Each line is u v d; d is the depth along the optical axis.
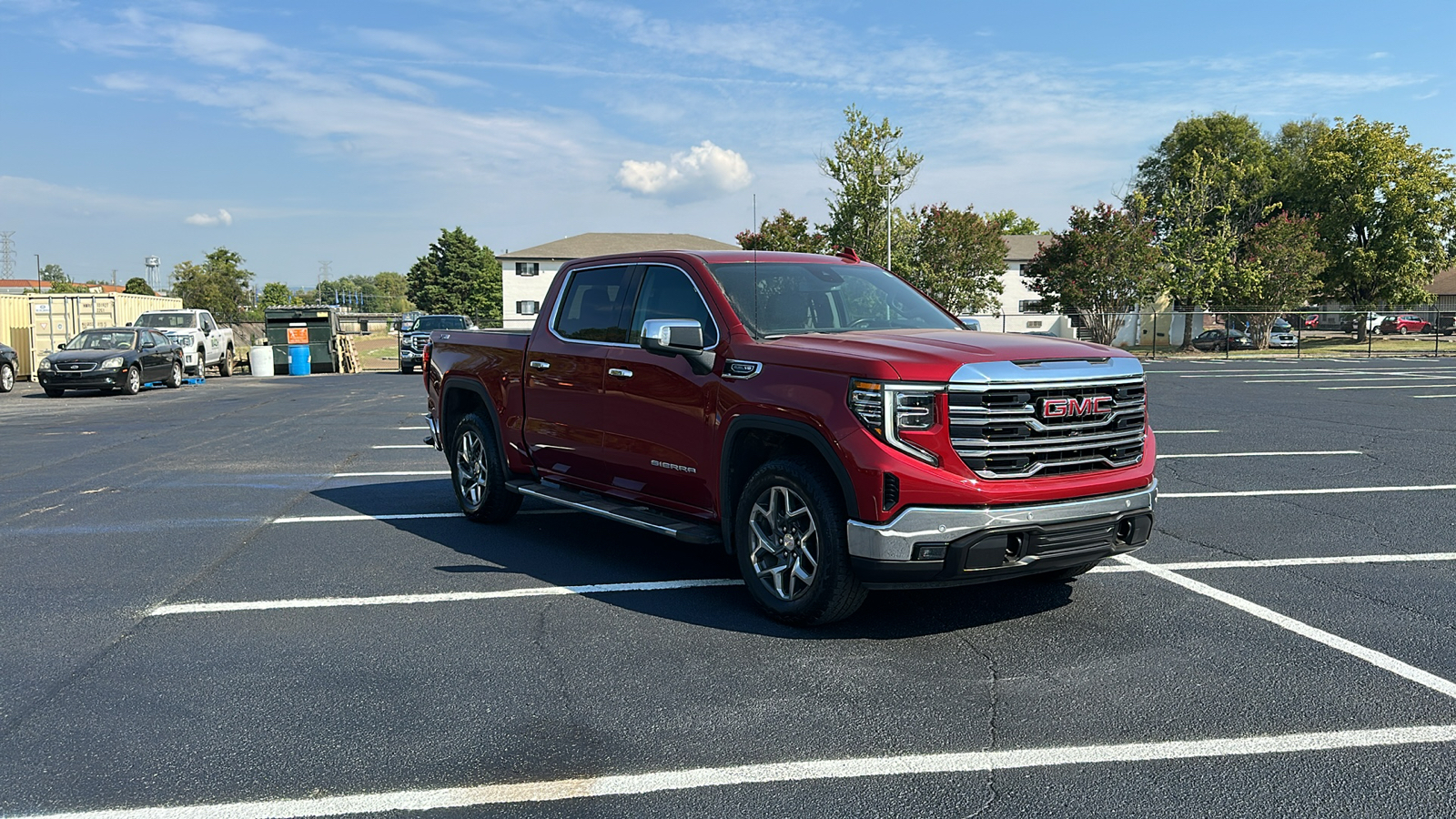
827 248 36.09
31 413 17.55
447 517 7.71
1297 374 26.39
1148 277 40.91
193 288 74.12
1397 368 29.53
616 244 70.94
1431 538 6.71
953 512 4.25
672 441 5.44
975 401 4.33
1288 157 61.53
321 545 6.70
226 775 3.28
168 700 3.95
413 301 116.19
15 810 3.06
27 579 5.84
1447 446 11.41
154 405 19.12
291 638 4.72
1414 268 47.84
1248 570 5.89
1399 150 47.84
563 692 4.01
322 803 3.09
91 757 3.43
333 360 33.06
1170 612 5.04
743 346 5.07
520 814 3.01
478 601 5.33
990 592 5.47
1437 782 3.17
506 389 6.92
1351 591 5.43
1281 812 2.98
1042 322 59.72
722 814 2.99
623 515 5.61
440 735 3.59
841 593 4.56
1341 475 9.35
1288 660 4.32
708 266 5.59
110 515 7.80
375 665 4.33
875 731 3.60
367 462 10.76
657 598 5.37
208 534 7.06
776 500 4.88
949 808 3.03
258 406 18.41
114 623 4.96
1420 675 4.13
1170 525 7.14
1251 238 45.53
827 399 4.54
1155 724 3.64
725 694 3.97
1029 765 3.31
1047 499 4.41
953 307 39.03
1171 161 63.06
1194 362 34.50
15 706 3.89
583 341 6.24
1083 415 4.55
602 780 3.23
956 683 4.07
